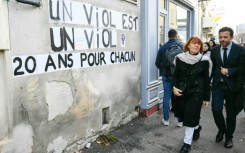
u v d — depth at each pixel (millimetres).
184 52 3902
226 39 3752
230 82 3865
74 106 3643
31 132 3006
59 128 3418
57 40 3287
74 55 3578
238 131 4918
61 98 3408
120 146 4051
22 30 2816
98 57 4078
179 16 8617
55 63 3277
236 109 3953
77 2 3586
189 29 10117
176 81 3949
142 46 5477
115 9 4457
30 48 2922
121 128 4805
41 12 3037
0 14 2506
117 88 4668
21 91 2844
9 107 2691
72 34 3523
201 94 3766
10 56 2693
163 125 5082
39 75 3059
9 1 2646
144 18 5391
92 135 4078
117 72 4629
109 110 4473
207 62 3775
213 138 4500
